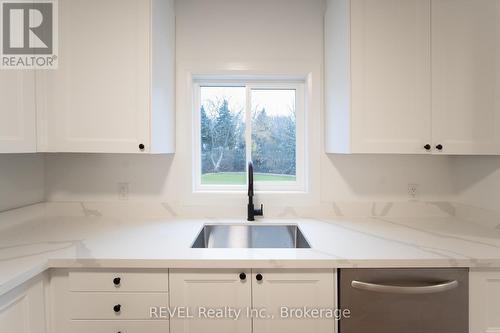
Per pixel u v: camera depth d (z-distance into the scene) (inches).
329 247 44.7
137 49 51.7
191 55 64.6
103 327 40.9
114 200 65.1
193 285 41.0
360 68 51.7
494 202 54.3
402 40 51.7
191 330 41.1
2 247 44.3
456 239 48.4
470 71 50.3
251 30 64.7
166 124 59.4
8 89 45.4
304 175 68.4
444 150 51.5
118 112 52.0
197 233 53.1
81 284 40.6
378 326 40.5
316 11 64.7
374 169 65.3
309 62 64.7
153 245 45.7
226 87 69.7
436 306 40.1
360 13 51.5
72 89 51.7
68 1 51.2
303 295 40.9
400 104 51.9
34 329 38.5
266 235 61.9
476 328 40.1
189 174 65.5
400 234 51.7
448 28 51.2
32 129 49.8
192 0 64.4
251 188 62.4
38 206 62.7
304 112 68.6
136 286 40.8
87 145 51.9
